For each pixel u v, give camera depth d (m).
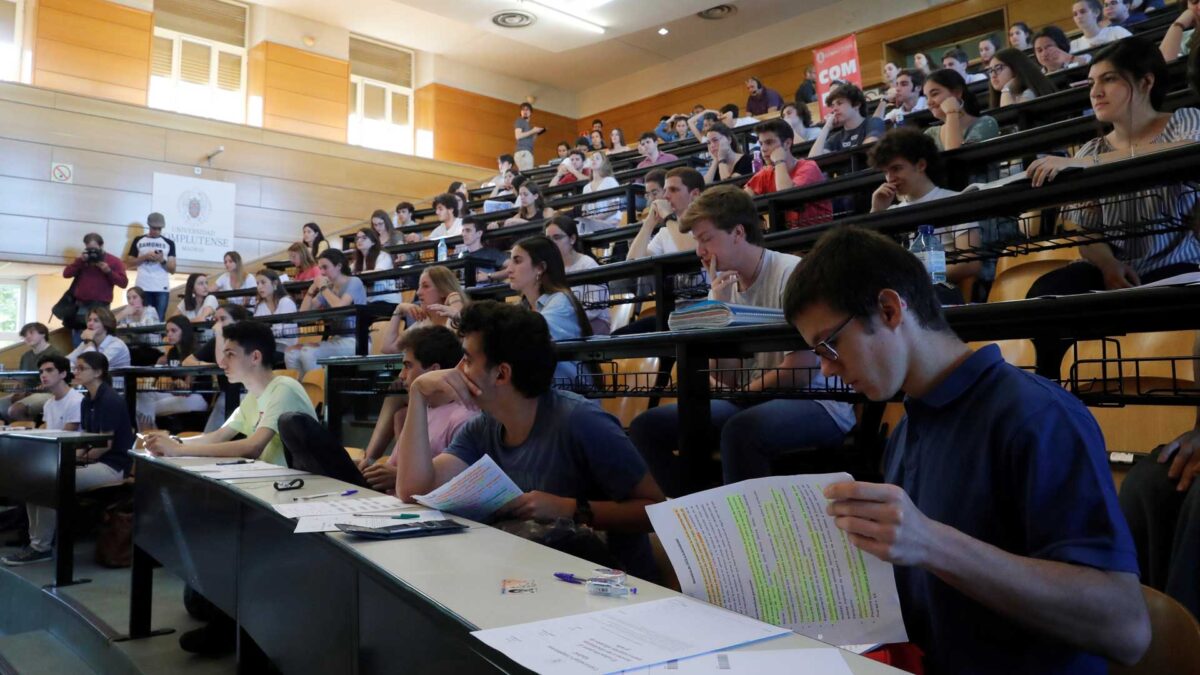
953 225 2.25
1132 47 2.35
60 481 3.36
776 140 4.32
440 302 3.50
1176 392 1.57
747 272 2.40
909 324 0.95
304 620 1.31
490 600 0.90
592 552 1.31
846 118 5.11
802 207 3.32
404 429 1.71
